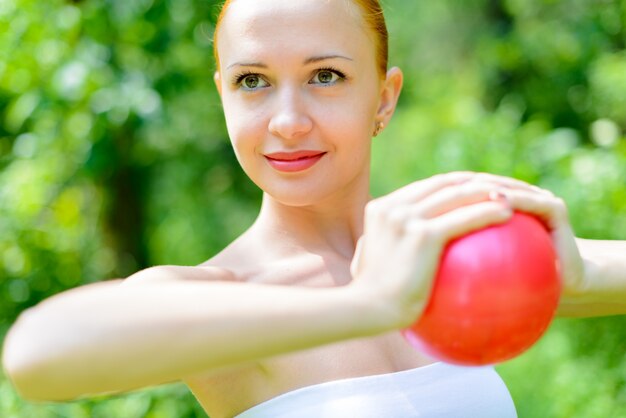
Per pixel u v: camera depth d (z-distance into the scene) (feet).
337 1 5.60
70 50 14.58
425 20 26.71
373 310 3.96
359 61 5.70
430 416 5.65
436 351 4.35
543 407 16.53
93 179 16.46
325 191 5.77
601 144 17.65
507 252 4.17
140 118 14.69
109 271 17.69
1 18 14.38
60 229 16.65
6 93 15.55
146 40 15.28
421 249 4.00
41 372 3.87
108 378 3.89
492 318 4.16
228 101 5.74
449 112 23.81
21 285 16.33
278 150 5.61
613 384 15.55
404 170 24.27
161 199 20.03
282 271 5.99
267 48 5.47
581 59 21.72
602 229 15.25
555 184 15.92
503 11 24.64
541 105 22.53
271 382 5.64
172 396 13.10
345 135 5.68
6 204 15.98
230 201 21.30
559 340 16.75
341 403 5.53
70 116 14.74
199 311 3.91
